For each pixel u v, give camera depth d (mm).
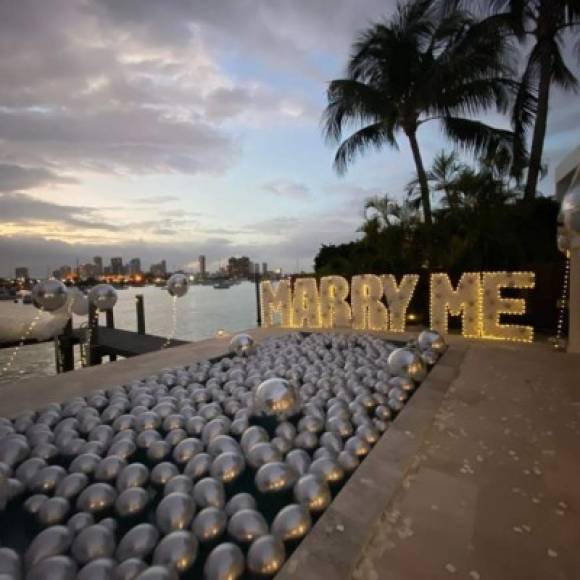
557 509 1701
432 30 9750
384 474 2014
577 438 2381
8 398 3477
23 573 1517
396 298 6801
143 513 1982
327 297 7461
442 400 3098
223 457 2223
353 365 4512
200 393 3570
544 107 8266
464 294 6172
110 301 5379
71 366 10195
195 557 1541
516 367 3992
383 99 9539
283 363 4586
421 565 1389
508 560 1404
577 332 4758
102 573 1400
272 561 1436
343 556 1438
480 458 2172
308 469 2186
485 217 7820
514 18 8219
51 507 1914
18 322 7645
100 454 2582
